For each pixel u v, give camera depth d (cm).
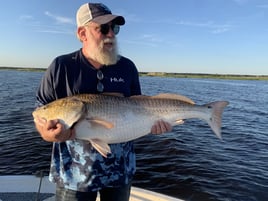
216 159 347
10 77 2544
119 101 100
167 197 162
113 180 100
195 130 524
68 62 99
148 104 106
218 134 120
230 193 259
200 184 274
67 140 94
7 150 364
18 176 182
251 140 459
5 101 830
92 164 97
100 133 96
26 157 340
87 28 100
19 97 944
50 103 95
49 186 171
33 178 180
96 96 97
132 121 101
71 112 92
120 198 103
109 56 100
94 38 99
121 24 103
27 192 164
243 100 1215
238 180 284
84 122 94
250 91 1905
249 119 699
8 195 159
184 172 301
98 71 101
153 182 277
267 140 462
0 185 170
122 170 102
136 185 272
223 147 407
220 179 286
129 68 108
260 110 895
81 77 99
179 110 112
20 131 461
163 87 1844
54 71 98
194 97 1259
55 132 89
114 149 100
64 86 98
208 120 119
